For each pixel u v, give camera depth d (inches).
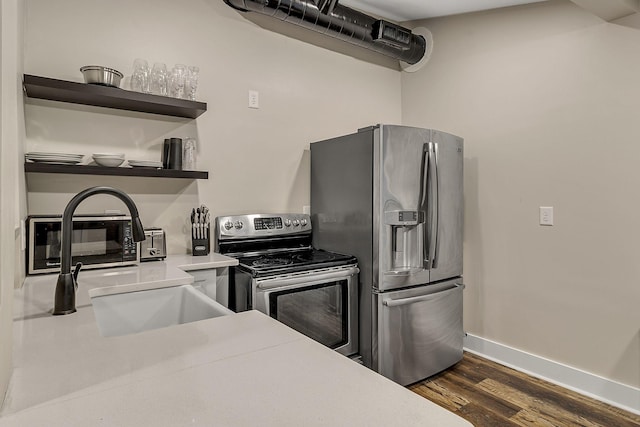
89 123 85.7
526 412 86.4
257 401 26.9
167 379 30.3
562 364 99.4
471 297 120.2
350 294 97.4
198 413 25.4
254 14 109.2
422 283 100.6
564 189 98.8
